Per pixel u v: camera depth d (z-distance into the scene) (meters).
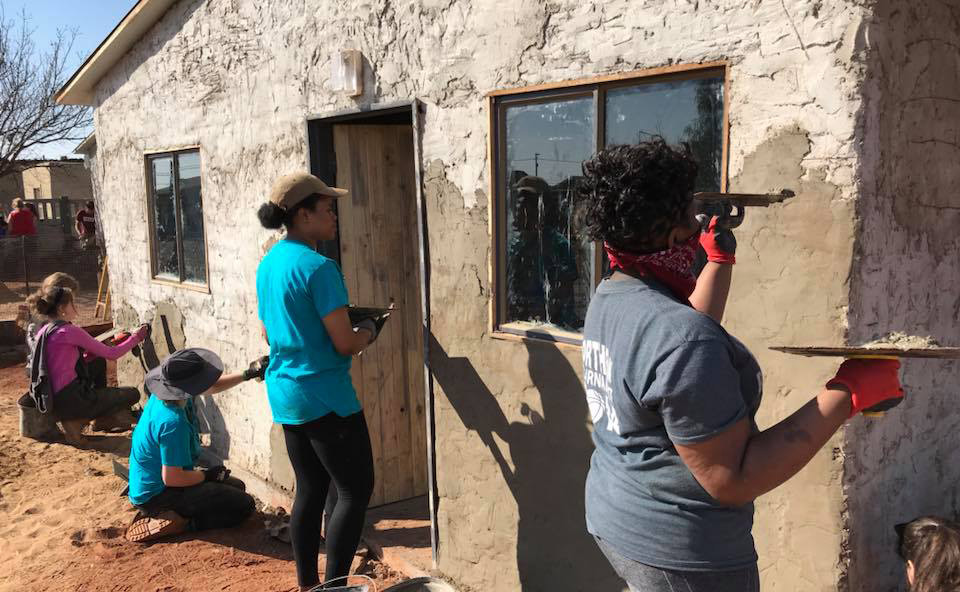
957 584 2.07
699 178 2.61
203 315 6.10
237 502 4.96
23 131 22.77
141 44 6.56
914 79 2.33
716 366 1.50
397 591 3.33
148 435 4.84
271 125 4.91
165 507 4.85
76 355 6.90
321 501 3.69
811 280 2.30
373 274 4.66
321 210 3.53
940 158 2.49
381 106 3.94
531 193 3.25
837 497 2.32
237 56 5.18
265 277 3.55
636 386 1.59
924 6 2.34
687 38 2.56
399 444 4.88
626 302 1.66
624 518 1.70
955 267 2.63
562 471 3.24
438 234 3.70
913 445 2.56
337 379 3.46
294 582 4.16
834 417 1.50
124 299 7.64
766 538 2.51
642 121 2.77
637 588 1.71
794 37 2.28
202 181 5.83
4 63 22.22
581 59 2.92
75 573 4.36
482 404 3.58
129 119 6.99
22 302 14.62
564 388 3.18
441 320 3.74
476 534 3.71
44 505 5.49
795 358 2.37
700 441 1.50
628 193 1.60
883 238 2.29
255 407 5.49
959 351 1.36
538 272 3.27
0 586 4.26
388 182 4.68
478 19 3.34
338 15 4.17
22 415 7.03
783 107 2.32
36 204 24.31
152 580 4.23
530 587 3.46
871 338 2.30
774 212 2.37
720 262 2.00
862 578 2.40
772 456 1.50
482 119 3.38
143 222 7.00
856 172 2.18
